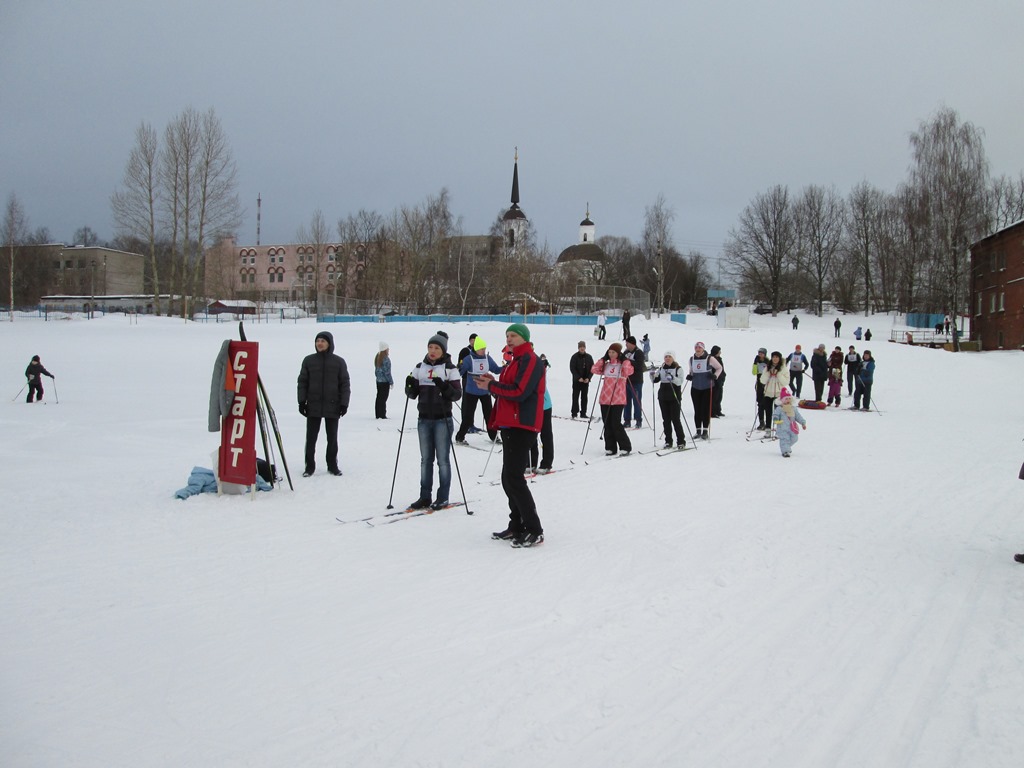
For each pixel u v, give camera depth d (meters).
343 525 6.46
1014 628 4.09
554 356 31.61
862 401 20.47
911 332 55.31
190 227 56.00
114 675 3.47
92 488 7.96
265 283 107.25
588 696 3.28
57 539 5.86
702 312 83.12
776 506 7.25
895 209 69.62
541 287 65.69
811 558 5.43
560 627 4.09
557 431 13.73
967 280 57.41
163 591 4.66
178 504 7.23
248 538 5.97
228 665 3.58
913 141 47.41
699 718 3.09
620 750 2.83
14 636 3.92
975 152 45.72
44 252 86.75
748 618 4.25
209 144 54.50
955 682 3.42
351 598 4.55
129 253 95.62
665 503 7.39
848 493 7.94
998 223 67.25
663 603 4.48
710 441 12.80
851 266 78.62
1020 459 10.54
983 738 2.91
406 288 67.56
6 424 13.57
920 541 5.93
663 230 79.31
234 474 7.66
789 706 3.20
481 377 5.91
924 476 9.05
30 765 2.71
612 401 10.76
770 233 77.44
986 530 6.31
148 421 14.29
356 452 10.80
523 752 2.82
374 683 3.39
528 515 5.74
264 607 4.38
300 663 3.61
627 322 29.95
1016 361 33.34
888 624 4.16
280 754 2.80
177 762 2.75
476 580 4.91
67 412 15.60
